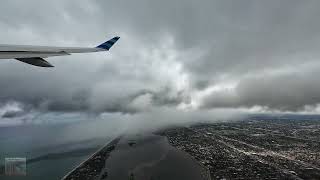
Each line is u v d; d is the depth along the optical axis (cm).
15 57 3300
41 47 3841
